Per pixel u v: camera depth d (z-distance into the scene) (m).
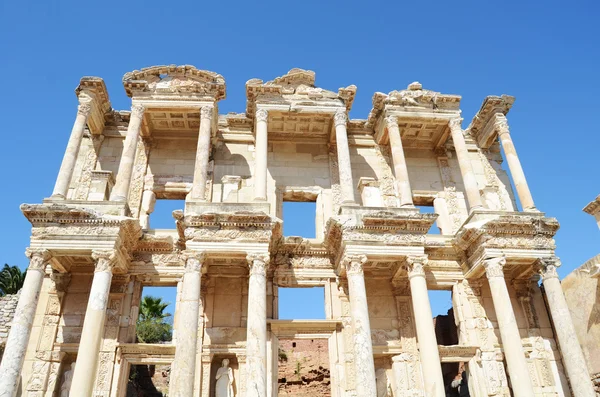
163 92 23.69
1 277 42.44
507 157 24.31
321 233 24.02
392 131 24.25
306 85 25.08
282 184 25.25
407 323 21.62
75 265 21.42
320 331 21.05
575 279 24.20
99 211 19.72
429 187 26.25
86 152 25.02
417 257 19.89
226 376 19.80
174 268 21.52
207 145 22.38
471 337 21.58
